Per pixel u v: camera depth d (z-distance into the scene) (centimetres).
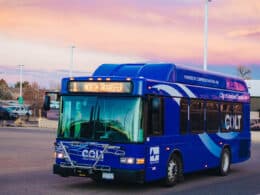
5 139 3203
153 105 1200
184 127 1402
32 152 2302
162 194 1200
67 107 1262
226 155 1683
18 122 5728
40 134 3947
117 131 1200
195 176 1625
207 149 1543
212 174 1688
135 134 1185
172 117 1334
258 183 1460
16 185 1284
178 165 1373
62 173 1239
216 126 1608
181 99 1384
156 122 1254
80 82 1251
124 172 1174
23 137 3475
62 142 1243
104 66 1420
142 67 1377
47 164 1811
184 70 1427
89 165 1209
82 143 1221
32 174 1525
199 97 1489
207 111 1545
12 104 8350
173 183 1343
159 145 1262
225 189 1317
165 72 1350
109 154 1194
